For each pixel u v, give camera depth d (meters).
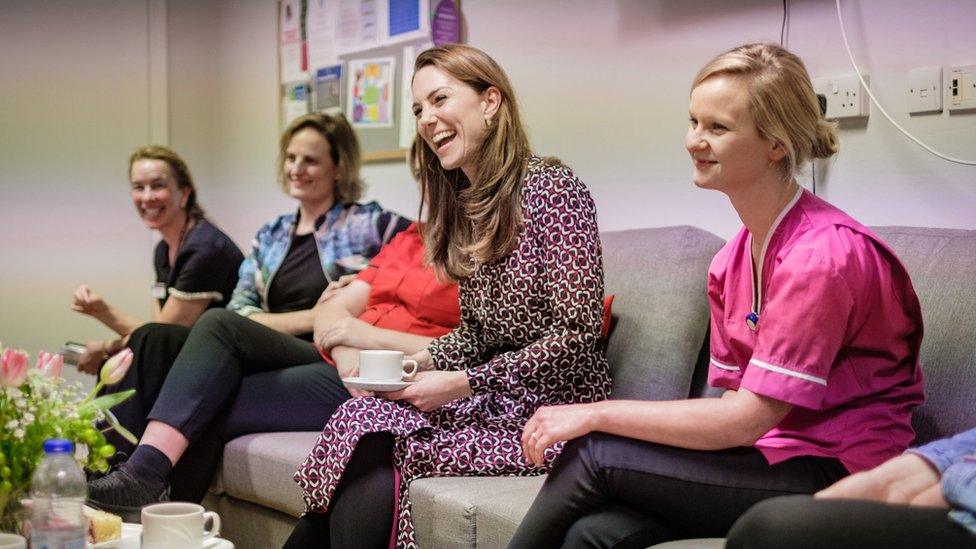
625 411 1.57
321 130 3.22
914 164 2.22
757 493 1.51
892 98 2.25
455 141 2.18
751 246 1.69
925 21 2.18
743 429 1.52
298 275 3.20
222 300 3.45
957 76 2.12
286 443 2.47
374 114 3.82
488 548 1.81
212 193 4.88
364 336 2.54
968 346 1.77
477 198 2.14
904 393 1.61
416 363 2.16
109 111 4.84
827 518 1.07
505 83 2.20
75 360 3.35
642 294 2.38
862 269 1.53
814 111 1.59
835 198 2.37
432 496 1.92
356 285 2.81
